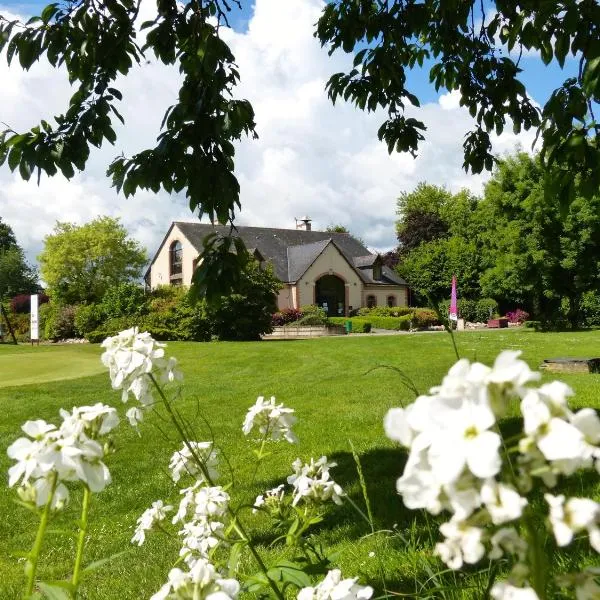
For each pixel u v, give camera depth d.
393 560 2.97
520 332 28.59
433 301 1.43
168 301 31.94
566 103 3.57
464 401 0.74
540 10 3.44
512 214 28.78
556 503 0.76
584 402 7.64
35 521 4.97
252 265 28.08
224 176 3.86
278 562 1.73
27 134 3.84
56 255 42.47
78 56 4.29
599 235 26.81
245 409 9.52
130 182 3.77
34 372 16.38
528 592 0.77
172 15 4.32
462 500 0.73
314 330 34.91
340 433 7.40
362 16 5.78
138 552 4.14
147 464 6.54
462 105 6.50
